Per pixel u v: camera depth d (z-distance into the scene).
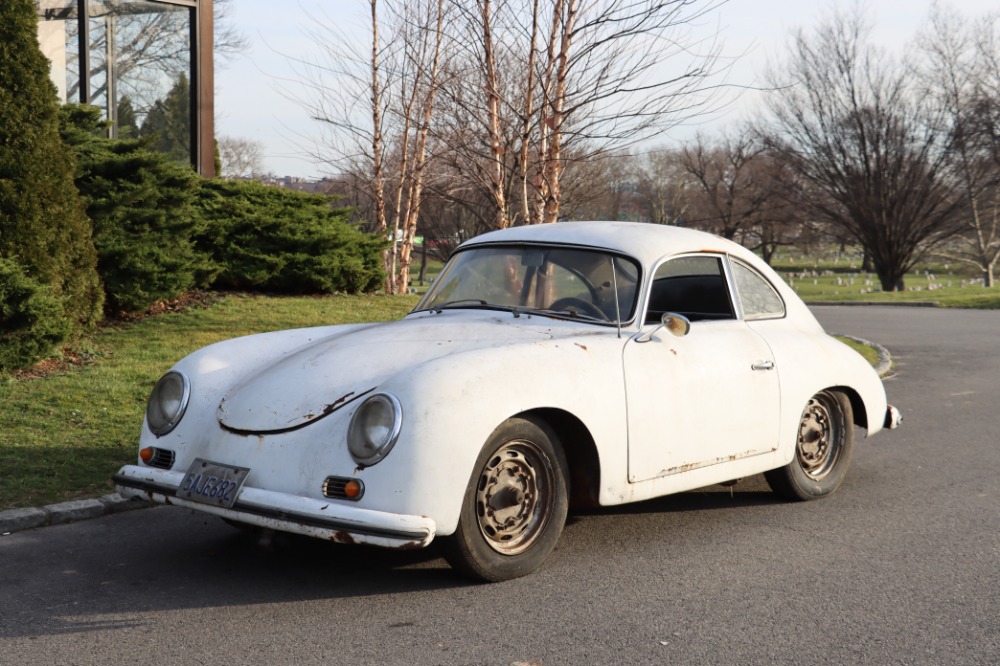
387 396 3.80
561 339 4.46
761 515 5.42
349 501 3.72
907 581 4.26
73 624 3.66
